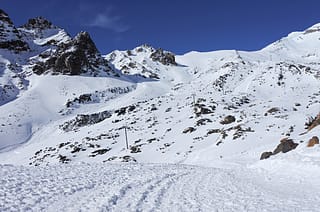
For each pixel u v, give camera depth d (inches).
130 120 4352.9
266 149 1594.5
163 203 443.8
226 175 851.4
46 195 461.7
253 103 4178.2
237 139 2126.0
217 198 487.8
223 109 3841.0
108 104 6491.1
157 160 2374.5
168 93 6953.7
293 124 2204.7
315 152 892.6
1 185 511.2
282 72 5585.6
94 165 995.3
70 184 561.3
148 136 3260.3
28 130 5019.7
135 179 671.8
